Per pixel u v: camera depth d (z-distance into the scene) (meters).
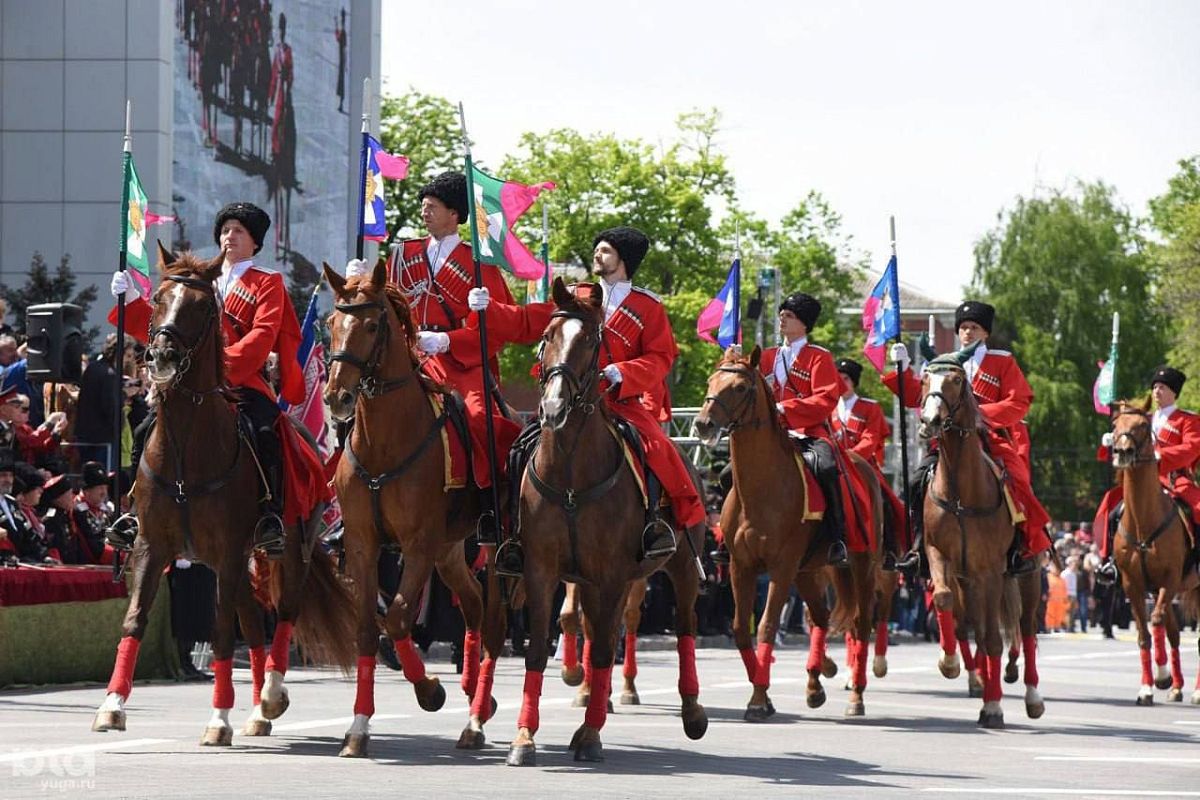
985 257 76.81
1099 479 73.31
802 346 16.38
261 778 10.02
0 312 20.41
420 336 11.97
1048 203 76.94
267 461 12.05
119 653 11.49
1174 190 83.31
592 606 11.49
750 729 14.30
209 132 40.00
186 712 14.59
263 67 42.56
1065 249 75.31
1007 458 16.19
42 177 36.94
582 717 15.02
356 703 11.41
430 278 12.62
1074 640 39.47
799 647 31.06
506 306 12.42
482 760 11.30
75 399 20.95
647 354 12.32
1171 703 19.12
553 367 10.85
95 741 12.00
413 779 10.16
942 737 14.06
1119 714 17.16
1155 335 74.81
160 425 11.64
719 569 29.20
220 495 11.71
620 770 10.93
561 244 55.00
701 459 33.88
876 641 20.34
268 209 42.84
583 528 11.14
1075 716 16.72
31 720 13.67
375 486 11.38
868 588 16.42
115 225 36.72
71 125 37.00
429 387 11.70
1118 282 75.25
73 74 37.06
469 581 12.88
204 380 11.61
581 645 19.34
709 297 53.53
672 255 55.50
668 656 26.50
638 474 11.46
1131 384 75.06
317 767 10.64
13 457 18.09
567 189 55.44
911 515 16.77
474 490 12.02
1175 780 11.20
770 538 14.91
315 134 45.41
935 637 35.53
